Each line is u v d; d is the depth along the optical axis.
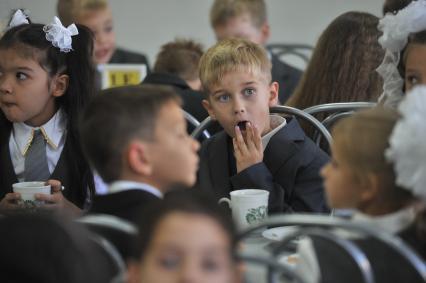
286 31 12.20
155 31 12.14
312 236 3.01
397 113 3.02
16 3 6.03
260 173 4.57
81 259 2.29
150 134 3.36
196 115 6.38
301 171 4.71
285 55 12.35
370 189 2.98
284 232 3.94
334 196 3.09
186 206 2.51
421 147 2.76
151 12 12.07
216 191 4.84
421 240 2.93
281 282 3.26
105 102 3.43
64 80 5.03
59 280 2.25
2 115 5.06
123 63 10.02
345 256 2.86
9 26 5.46
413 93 2.88
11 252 2.26
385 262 2.81
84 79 5.11
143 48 12.16
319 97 5.60
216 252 2.44
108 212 3.22
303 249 3.01
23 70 4.89
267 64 4.87
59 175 4.96
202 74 4.95
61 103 5.09
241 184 4.58
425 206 2.91
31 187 4.48
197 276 2.40
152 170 3.38
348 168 3.01
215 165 4.93
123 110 3.38
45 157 4.99
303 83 5.75
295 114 4.96
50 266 2.25
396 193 2.95
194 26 12.18
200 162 5.00
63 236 2.30
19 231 2.29
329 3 12.02
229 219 2.58
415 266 2.54
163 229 2.46
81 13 8.74
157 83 6.79
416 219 2.94
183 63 7.61
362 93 5.52
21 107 4.91
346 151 2.99
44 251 2.26
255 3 9.05
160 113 3.40
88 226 2.79
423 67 4.44
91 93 5.12
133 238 2.63
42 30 4.98
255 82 4.77
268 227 4.16
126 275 2.68
